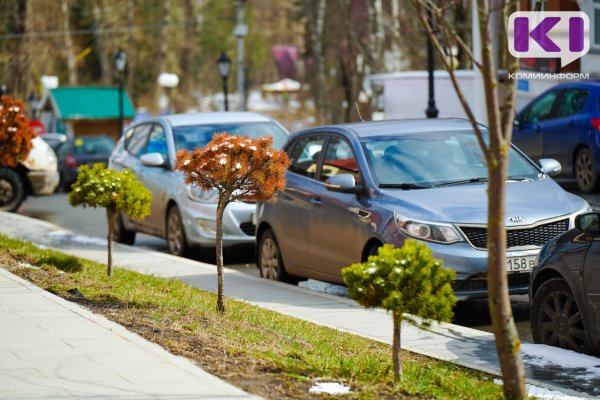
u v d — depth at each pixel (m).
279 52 118.62
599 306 11.70
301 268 17.20
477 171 16.02
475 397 9.52
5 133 24.36
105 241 23.33
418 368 10.57
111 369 9.44
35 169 31.17
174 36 99.12
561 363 11.41
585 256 11.84
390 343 12.37
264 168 13.56
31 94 70.31
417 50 60.12
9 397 8.54
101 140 44.78
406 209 14.97
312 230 16.73
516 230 14.52
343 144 16.72
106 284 15.21
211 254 22.45
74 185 16.34
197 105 112.44
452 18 30.47
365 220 15.47
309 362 10.45
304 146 17.58
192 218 21.09
